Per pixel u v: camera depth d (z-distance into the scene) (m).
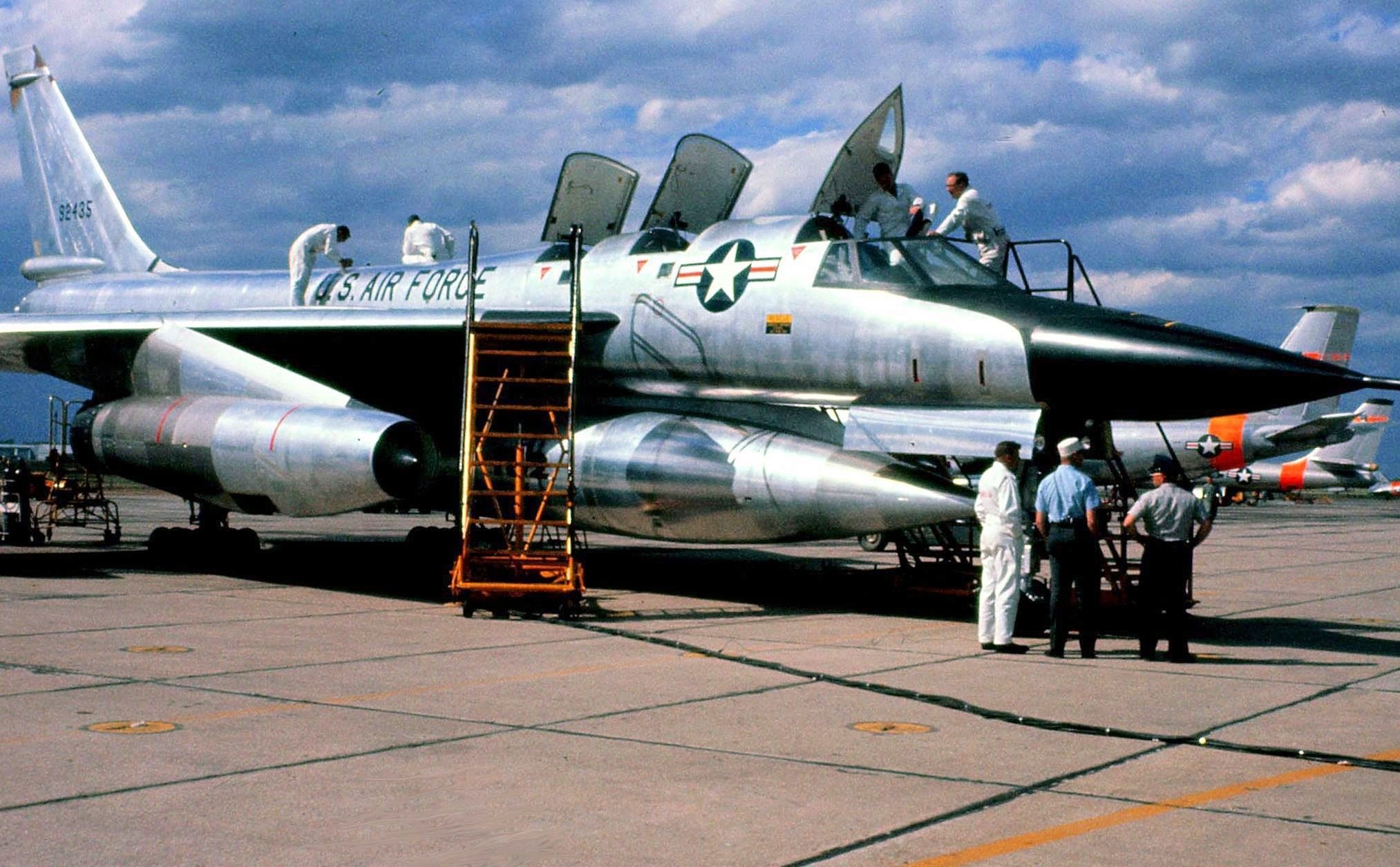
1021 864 4.54
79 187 21.22
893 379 11.54
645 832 4.88
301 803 5.19
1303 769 6.09
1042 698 7.84
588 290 13.85
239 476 13.01
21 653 9.07
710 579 15.34
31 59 21.92
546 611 11.88
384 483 12.15
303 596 13.09
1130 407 10.55
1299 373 9.84
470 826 4.91
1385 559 21.91
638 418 12.98
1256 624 12.09
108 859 4.45
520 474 12.20
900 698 7.77
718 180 14.44
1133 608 11.56
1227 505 61.03
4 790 5.32
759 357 12.40
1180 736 6.79
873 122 13.38
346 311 14.11
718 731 6.71
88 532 23.11
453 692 7.74
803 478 11.23
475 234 12.56
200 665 8.60
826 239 12.66
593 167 14.61
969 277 11.79
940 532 12.78
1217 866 4.55
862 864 4.52
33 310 20.80
